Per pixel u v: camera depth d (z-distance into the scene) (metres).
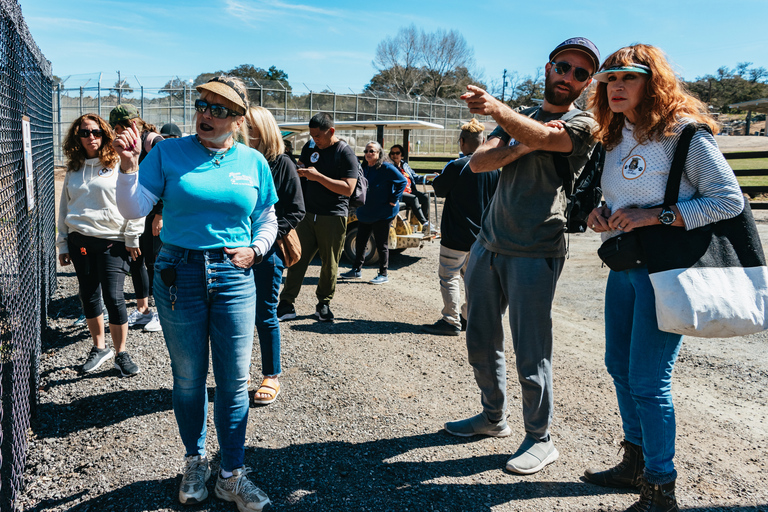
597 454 2.96
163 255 2.30
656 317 2.14
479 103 2.15
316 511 2.42
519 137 2.29
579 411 3.47
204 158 2.26
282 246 3.39
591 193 2.55
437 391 3.72
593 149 2.57
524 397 2.79
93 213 3.64
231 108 2.19
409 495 2.55
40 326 4.25
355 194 5.34
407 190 8.66
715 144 2.12
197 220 2.25
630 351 2.33
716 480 2.73
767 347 4.77
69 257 3.96
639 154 2.21
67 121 29.03
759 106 47.56
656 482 2.27
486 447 3.01
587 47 2.45
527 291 2.65
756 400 3.72
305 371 3.99
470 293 2.90
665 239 2.11
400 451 2.94
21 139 3.24
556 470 2.80
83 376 3.81
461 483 2.66
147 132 4.25
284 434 3.10
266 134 3.34
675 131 2.12
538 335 2.70
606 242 2.37
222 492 2.45
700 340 4.96
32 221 3.62
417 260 8.55
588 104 2.50
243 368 2.40
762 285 2.09
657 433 2.26
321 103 32.56
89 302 3.86
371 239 8.08
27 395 2.99
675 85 2.14
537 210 2.60
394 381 3.87
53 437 3.03
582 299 6.36
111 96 27.80
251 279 2.42
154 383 3.71
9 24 2.85
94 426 3.14
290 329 4.94
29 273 3.38
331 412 3.37
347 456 2.88
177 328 2.29
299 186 3.46
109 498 2.48
